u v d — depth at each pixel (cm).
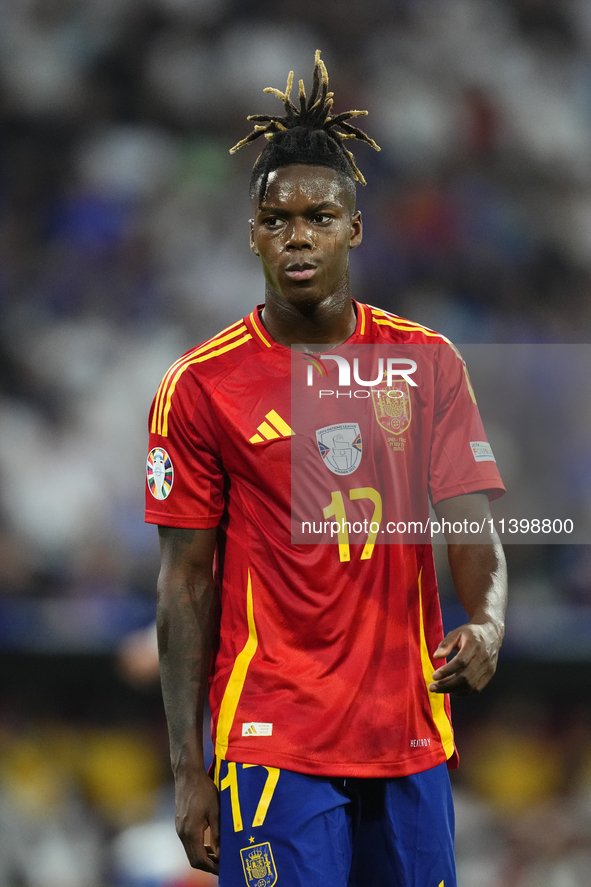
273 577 991
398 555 991
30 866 2308
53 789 2405
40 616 2489
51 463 3166
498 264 4022
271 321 1035
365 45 4450
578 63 4750
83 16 4400
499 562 1008
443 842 1002
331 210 998
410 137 4194
